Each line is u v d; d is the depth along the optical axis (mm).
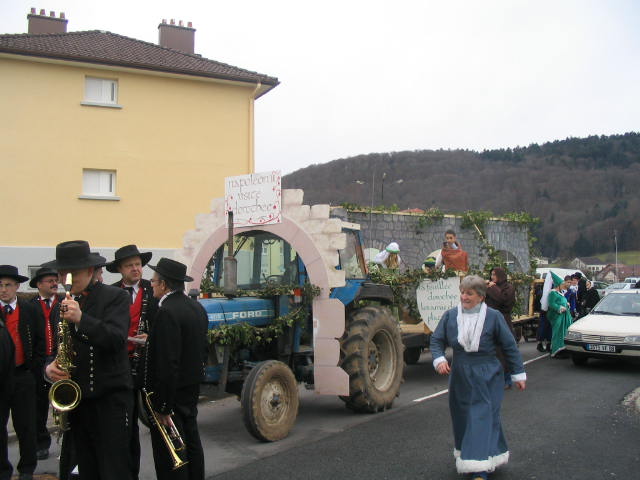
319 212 7504
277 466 5723
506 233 16141
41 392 6355
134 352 5262
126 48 18844
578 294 15797
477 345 5086
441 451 6008
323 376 7324
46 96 16703
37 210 16484
